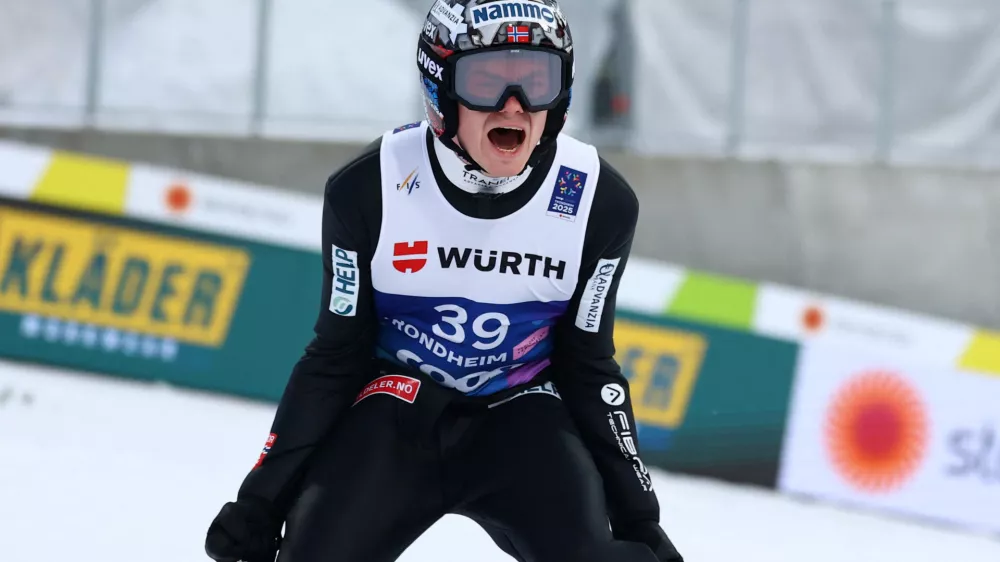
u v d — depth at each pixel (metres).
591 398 7.30
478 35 6.28
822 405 19.45
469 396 7.38
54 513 12.38
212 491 14.27
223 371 19.83
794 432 19.41
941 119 22.92
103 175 19.72
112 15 22.42
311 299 19.94
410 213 6.81
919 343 19.58
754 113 22.69
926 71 22.84
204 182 19.88
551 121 6.60
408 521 6.93
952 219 22.69
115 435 16.52
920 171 22.84
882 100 22.84
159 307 19.80
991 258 22.59
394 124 22.41
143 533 12.06
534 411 7.24
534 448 7.05
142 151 22.17
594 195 6.92
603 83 22.33
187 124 22.36
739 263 22.28
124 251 19.73
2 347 19.59
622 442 7.19
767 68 22.67
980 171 22.91
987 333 19.66
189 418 18.16
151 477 14.55
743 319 19.45
